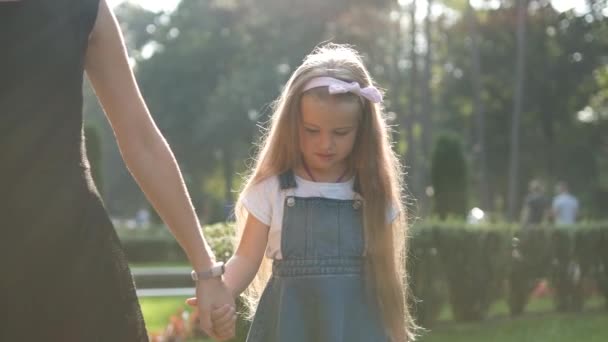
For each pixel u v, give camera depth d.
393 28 45.25
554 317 13.43
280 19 47.03
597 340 10.84
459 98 50.38
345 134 3.94
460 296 12.30
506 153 49.56
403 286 4.07
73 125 2.67
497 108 49.22
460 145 20.62
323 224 3.96
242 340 5.84
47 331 2.62
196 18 59.66
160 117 58.94
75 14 2.69
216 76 58.56
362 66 4.07
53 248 2.61
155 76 58.94
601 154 51.50
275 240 4.01
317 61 4.00
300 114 3.96
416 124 50.94
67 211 2.63
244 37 55.09
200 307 3.28
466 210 20.64
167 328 11.01
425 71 39.78
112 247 2.76
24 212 2.57
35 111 2.59
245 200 4.05
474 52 39.34
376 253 3.99
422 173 40.00
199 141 54.75
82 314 2.65
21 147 2.57
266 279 4.20
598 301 15.61
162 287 20.55
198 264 3.21
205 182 63.88
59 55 2.63
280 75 48.97
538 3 46.69
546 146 49.06
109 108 2.99
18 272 2.57
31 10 2.60
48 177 2.60
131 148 3.00
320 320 3.89
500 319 13.05
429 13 39.34
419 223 11.80
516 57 47.31
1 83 2.57
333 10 44.97
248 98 49.22
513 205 38.62
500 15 47.12
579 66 46.59
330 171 4.04
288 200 4.00
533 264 13.58
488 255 12.62
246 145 54.97
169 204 3.05
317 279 3.93
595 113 49.88
